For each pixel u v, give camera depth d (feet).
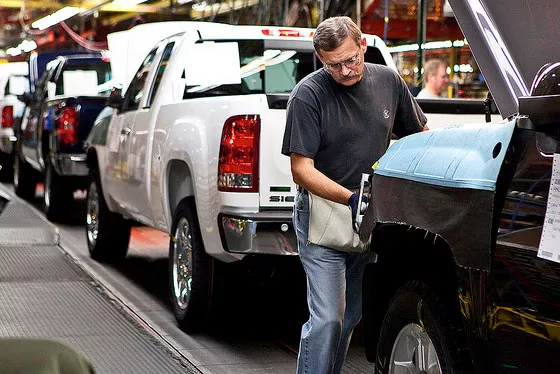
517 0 11.66
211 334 23.77
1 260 32.04
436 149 12.46
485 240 11.14
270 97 20.67
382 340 14.16
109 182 30.83
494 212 11.06
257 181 20.66
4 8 100.07
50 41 109.81
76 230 42.24
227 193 20.81
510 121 11.13
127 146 28.37
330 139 15.01
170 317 25.58
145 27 39.42
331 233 14.93
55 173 43.47
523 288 10.63
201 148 21.83
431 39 41.55
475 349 11.71
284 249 20.56
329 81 14.98
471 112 21.98
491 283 11.18
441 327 12.55
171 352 20.95
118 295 28.37
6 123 61.87
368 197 14.02
